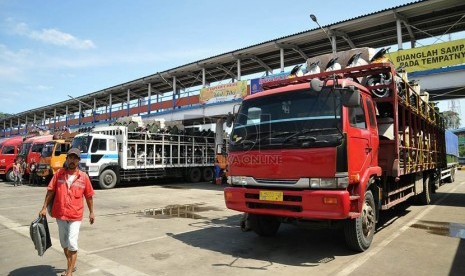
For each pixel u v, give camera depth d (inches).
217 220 342.6
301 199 198.5
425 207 407.5
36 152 828.6
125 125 728.3
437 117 488.4
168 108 984.3
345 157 195.3
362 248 221.3
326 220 213.9
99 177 662.5
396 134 259.4
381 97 260.2
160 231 292.7
